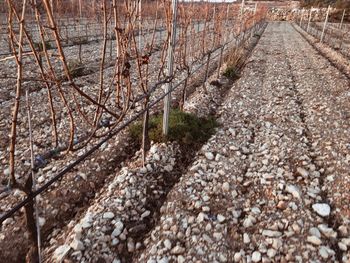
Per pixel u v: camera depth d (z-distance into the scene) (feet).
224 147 19.30
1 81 28.99
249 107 26.53
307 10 176.45
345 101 27.68
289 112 25.46
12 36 7.54
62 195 14.44
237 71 40.09
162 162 17.20
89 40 58.44
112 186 14.92
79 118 22.22
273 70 41.22
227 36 45.91
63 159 17.19
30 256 9.68
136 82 31.17
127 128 20.56
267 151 19.06
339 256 11.60
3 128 20.42
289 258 11.34
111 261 11.21
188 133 19.62
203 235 12.31
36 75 31.14
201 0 30.66
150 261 11.13
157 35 62.69
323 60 48.78
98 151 18.06
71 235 12.05
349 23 138.51
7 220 12.91
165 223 12.94
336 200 14.61
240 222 13.30
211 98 27.86
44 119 21.99
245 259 11.43
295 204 14.16
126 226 12.75
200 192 14.92
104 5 10.23
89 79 31.68
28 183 8.61
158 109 24.31
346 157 18.01
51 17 7.98
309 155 18.75
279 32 101.40
